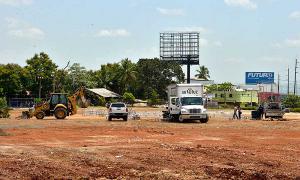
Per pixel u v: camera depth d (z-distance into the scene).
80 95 56.66
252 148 23.09
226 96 143.75
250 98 141.75
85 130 36.09
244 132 34.78
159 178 14.77
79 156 19.73
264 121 51.06
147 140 27.69
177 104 49.91
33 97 120.81
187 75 143.50
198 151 21.41
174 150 21.88
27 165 17.17
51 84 121.88
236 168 16.55
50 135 31.22
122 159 18.84
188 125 43.56
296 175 15.27
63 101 54.94
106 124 44.00
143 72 148.38
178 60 143.25
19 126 40.09
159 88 148.62
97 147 23.44
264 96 143.12
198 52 141.50
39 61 120.25
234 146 24.05
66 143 25.77
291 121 50.47
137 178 14.79
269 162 18.02
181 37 142.38
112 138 29.08
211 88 154.38
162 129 37.66
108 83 151.00
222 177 14.96
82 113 72.31
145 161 18.23
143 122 48.72
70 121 49.22
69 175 15.30
